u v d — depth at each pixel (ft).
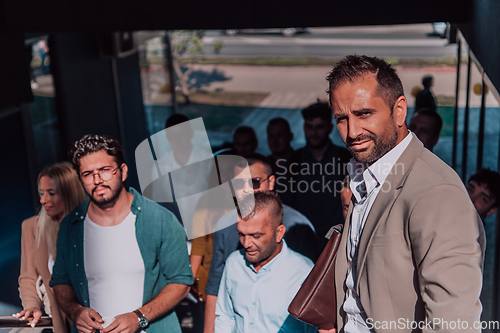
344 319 5.01
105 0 12.24
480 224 3.84
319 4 11.48
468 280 3.51
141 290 6.68
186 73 49.47
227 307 7.25
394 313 4.08
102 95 20.72
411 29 59.57
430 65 45.47
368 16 11.35
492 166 10.32
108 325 6.41
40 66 16.39
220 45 54.65
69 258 6.72
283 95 41.04
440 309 3.53
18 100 13.21
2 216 13.50
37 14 12.46
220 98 41.37
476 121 12.24
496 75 7.80
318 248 8.39
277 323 6.68
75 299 6.91
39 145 16.05
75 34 18.51
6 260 13.37
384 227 4.01
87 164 6.19
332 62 50.90
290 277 6.66
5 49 12.60
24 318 7.95
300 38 60.44
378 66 3.85
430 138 11.91
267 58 54.08
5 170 13.74
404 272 3.95
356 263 4.55
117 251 6.55
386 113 3.86
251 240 6.40
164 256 6.72
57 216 8.07
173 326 6.98
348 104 3.88
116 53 20.20
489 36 8.39
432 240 3.64
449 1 10.85
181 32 39.91
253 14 11.82
